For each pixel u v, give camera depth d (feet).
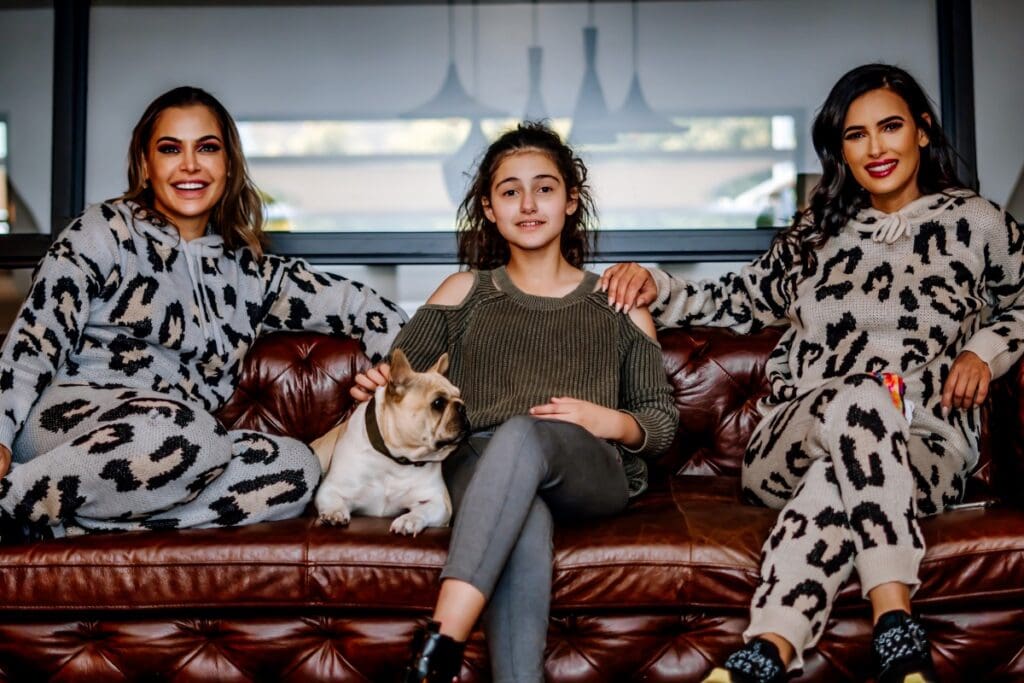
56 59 10.11
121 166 10.28
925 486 6.15
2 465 6.08
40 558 5.76
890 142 6.91
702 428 7.94
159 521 6.25
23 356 6.44
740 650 5.17
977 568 5.66
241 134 10.48
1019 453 6.75
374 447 6.35
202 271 7.46
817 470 5.74
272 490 6.44
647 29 10.48
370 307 8.02
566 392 6.63
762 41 10.42
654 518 6.09
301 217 10.50
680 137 10.45
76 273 6.72
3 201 10.16
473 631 5.79
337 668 5.89
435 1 10.52
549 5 10.52
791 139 10.41
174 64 10.41
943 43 10.15
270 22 10.48
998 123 10.09
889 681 4.92
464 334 7.01
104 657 5.89
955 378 6.46
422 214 10.52
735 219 10.44
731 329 8.11
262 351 7.95
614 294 7.09
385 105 10.52
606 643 5.83
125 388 6.72
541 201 6.99
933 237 6.88
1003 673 5.83
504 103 10.53
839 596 5.60
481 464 5.45
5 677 5.90
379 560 5.77
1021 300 6.95
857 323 6.87
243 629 5.90
